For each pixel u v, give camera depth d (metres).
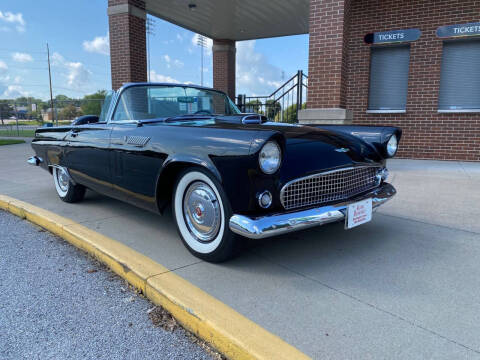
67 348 1.82
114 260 2.67
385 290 2.24
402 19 7.82
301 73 9.42
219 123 2.98
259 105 10.58
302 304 2.08
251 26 12.05
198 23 11.74
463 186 5.11
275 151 2.19
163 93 3.57
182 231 2.80
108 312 2.15
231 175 2.24
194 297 2.10
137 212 4.05
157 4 10.04
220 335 1.78
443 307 2.04
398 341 1.74
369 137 3.15
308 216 2.30
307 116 6.67
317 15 6.40
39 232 3.62
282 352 1.64
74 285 2.49
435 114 7.82
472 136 7.59
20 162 8.61
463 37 7.40
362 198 2.66
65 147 4.10
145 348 1.83
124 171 3.17
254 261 2.68
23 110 22.33
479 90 7.52
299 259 2.71
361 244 3.01
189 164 2.55
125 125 3.27
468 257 2.73
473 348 1.69
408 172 6.28
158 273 2.41
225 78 13.77
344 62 6.48
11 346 1.83
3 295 2.35
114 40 8.57
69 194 4.36
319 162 2.48
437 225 3.47
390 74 8.23
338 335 1.79
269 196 2.25
